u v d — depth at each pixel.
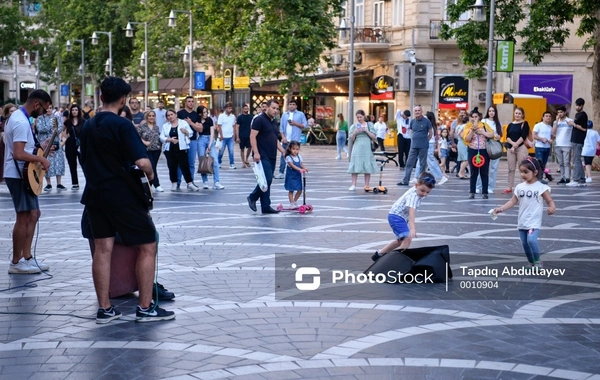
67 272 9.69
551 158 34.56
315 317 7.64
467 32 30.80
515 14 30.22
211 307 7.99
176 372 6.07
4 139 9.77
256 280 9.20
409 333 7.13
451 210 15.81
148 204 7.40
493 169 19.53
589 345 6.84
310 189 20.11
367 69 46.28
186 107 20.06
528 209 9.95
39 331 7.17
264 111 15.07
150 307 7.52
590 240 12.27
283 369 6.14
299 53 41.88
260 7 41.66
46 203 16.91
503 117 36.31
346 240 11.98
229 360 6.35
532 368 6.21
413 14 42.72
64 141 20.41
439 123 37.12
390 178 23.88
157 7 58.03
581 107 22.17
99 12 66.69
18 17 53.66
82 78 70.06
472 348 6.71
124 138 7.23
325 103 49.38
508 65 29.75
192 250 11.10
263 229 13.07
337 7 43.34
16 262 9.68
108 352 6.56
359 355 6.49
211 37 46.91
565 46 39.88
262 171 14.95
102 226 7.38
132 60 64.88
